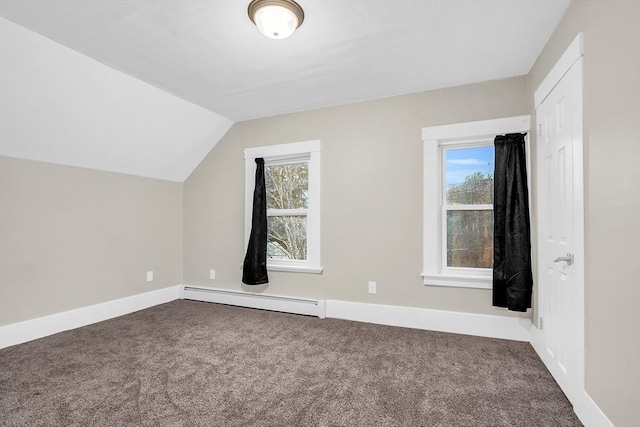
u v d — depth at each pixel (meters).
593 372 1.48
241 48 2.22
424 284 2.91
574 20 1.70
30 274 2.67
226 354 2.36
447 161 2.98
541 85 2.25
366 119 3.16
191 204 4.04
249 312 3.45
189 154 3.80
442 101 2.88
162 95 2.97
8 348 2.47
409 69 2.54
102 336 2.73
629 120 1.23
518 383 1.94
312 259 3.36
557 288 1.95
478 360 2.25
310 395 1.81
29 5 1.75
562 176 1.88
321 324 3.04
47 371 2.09
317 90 2.94
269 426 1.54
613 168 1.33
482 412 1.65
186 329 2.91
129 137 3.12
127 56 2.33
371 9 1.80
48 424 1.55
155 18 1.88
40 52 2.12
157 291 3.78
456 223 2.92
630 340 1.21
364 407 1.70
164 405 1.71
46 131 2.56
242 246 3.75
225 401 1.75
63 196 2.91
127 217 3.47
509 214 2.54
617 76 1.30
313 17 1.86
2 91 2.16
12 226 2.57
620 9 1.28
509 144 2.59
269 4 1.70
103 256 3.23
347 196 3.22
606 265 1.38
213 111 3.47
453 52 2.28
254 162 3.69
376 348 2.46
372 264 3.10
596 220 1.47
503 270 2.58
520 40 2.13
